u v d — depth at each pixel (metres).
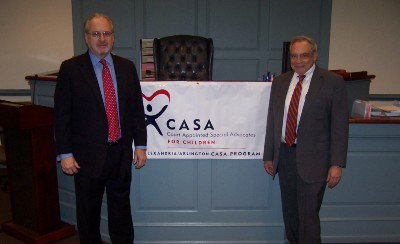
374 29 4.39
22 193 2.38
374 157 2.19
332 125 1.71
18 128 2.11
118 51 4.24
